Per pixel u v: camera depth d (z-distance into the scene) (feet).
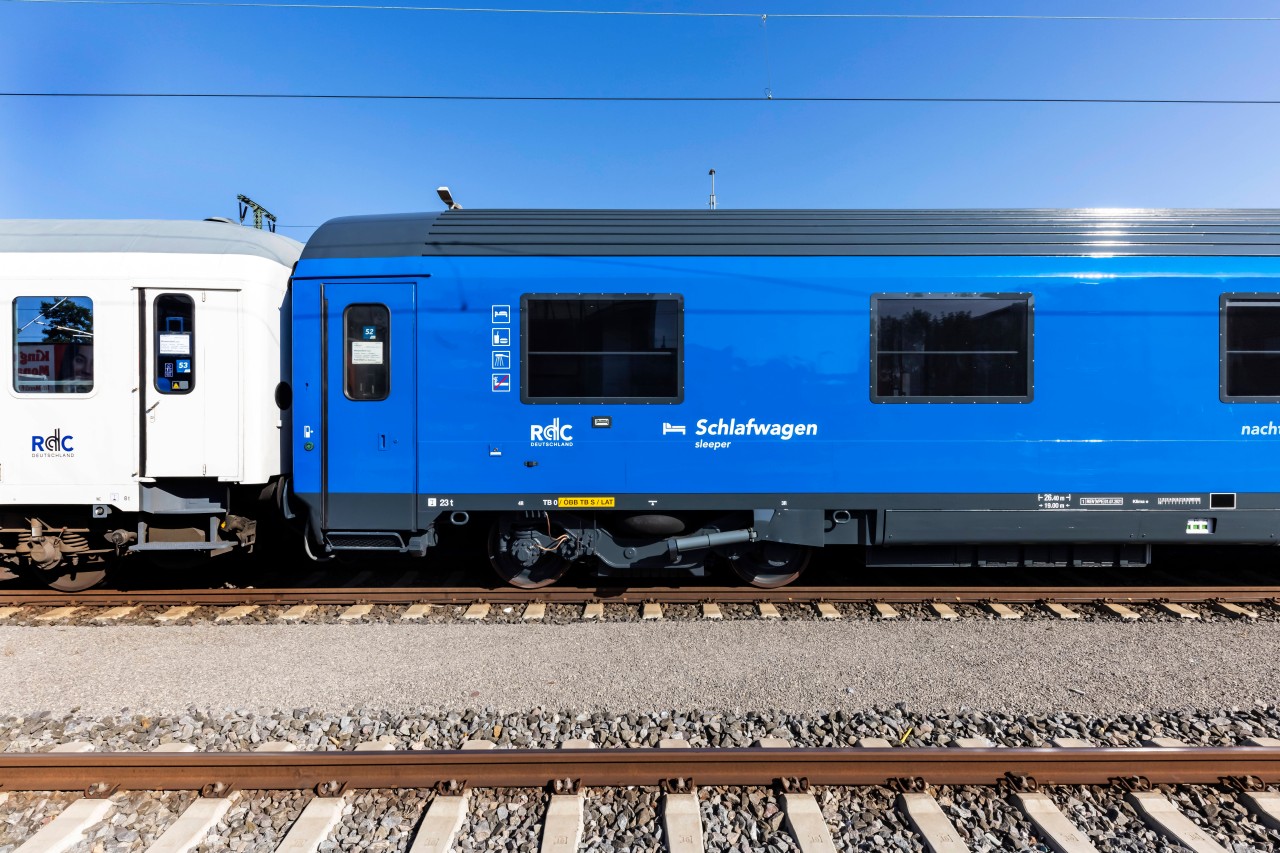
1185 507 16.57
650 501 16.81
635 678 12.91
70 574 18.40
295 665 13.55
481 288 16.67
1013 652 14.20
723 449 16.74
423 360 16.72
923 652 14.23
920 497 16.71
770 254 16.78
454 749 10.40
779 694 12.26
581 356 16.75
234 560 21.83
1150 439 16.60
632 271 16.71
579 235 16.93
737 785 9.50
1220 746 10.53
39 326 16.67
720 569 20.98
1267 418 16.60
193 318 16.79
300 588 18.85
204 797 9.16
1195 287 16.56
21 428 16.62
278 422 17.67
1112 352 16.58
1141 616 16.48
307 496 17.01
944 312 16.69
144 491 16.97
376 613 16.93
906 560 17.80
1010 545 17.74
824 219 17.26
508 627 15.81
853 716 11.47
